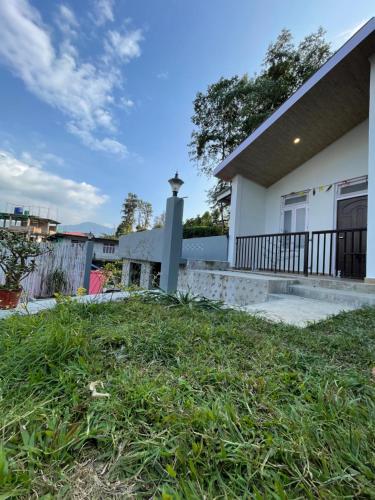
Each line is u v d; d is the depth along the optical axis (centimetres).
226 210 1534
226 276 502
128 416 95
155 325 185
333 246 575
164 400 102
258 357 149
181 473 75
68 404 101
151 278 691
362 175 541
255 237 652
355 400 106
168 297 285
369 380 129
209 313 243
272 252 648
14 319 188
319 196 625
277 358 147
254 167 691
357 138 556
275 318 252
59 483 72
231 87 1202
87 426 89
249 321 225
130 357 141
